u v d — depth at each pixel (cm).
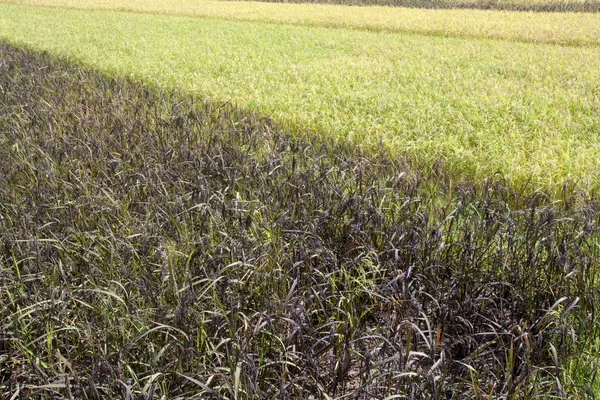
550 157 689
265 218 461
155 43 1789
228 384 293
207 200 489
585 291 391
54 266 389
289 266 409
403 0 3588
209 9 3341
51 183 544
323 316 395
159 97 920
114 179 564
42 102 863
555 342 380
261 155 662
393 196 514
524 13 2827
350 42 1866
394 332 353
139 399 301
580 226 478
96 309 363
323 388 322
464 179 647
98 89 995
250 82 1138
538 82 1138
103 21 2627
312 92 1043
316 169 572
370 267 427
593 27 2231
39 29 2248
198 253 423
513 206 556
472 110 897
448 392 344
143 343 344
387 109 922
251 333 347
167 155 621
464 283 415
